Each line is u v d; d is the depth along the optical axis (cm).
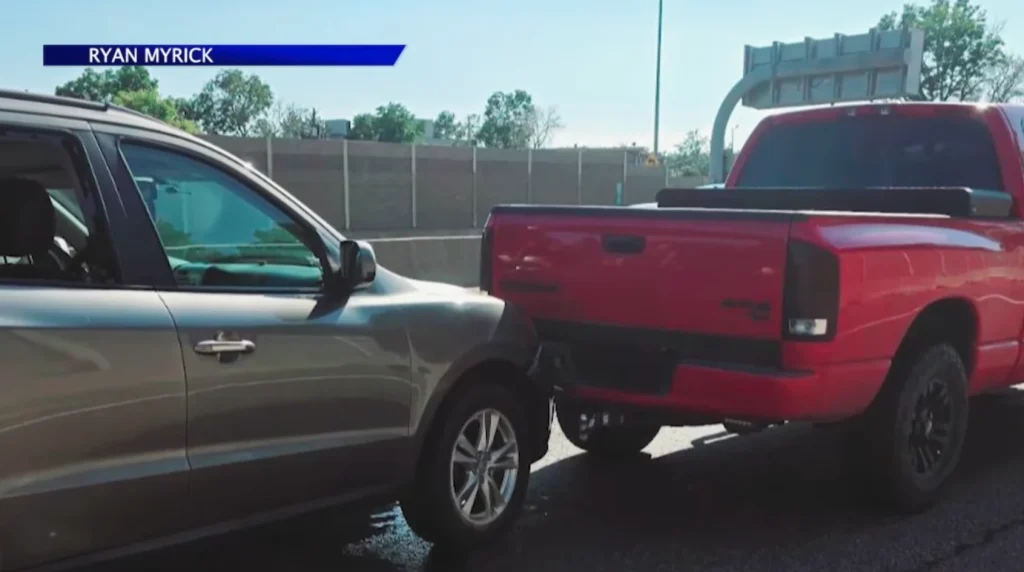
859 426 501
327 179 3675
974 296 532
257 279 372
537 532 484
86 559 307
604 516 509
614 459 623
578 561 445
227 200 373
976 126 628
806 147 703
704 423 505
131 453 313
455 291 455
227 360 340
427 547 461
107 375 304
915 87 1994
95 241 321
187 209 361
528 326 476
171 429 324
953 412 532
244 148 3478
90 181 325
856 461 505
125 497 312
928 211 546
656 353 486
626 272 492
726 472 595
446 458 431
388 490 411
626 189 4484
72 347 296
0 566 284
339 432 383
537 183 4262
